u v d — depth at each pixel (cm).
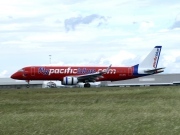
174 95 4228
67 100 3697
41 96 4400
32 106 3025
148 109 2600
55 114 2238
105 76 8600
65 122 1875
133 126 1706
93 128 1670
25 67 8200
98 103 3256
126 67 8806
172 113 2258
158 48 9275
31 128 1725
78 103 3288
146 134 1549
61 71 8188
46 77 8188
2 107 2986
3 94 4881
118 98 3941
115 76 8675
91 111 2478
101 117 2023
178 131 1590
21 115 2220
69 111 2502
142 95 4338
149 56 9169
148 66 9131
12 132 1644
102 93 4925
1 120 1991
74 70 8262
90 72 8356
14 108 2870
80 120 1939
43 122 1905
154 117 2042
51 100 3725
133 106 2859
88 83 8581
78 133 1590
